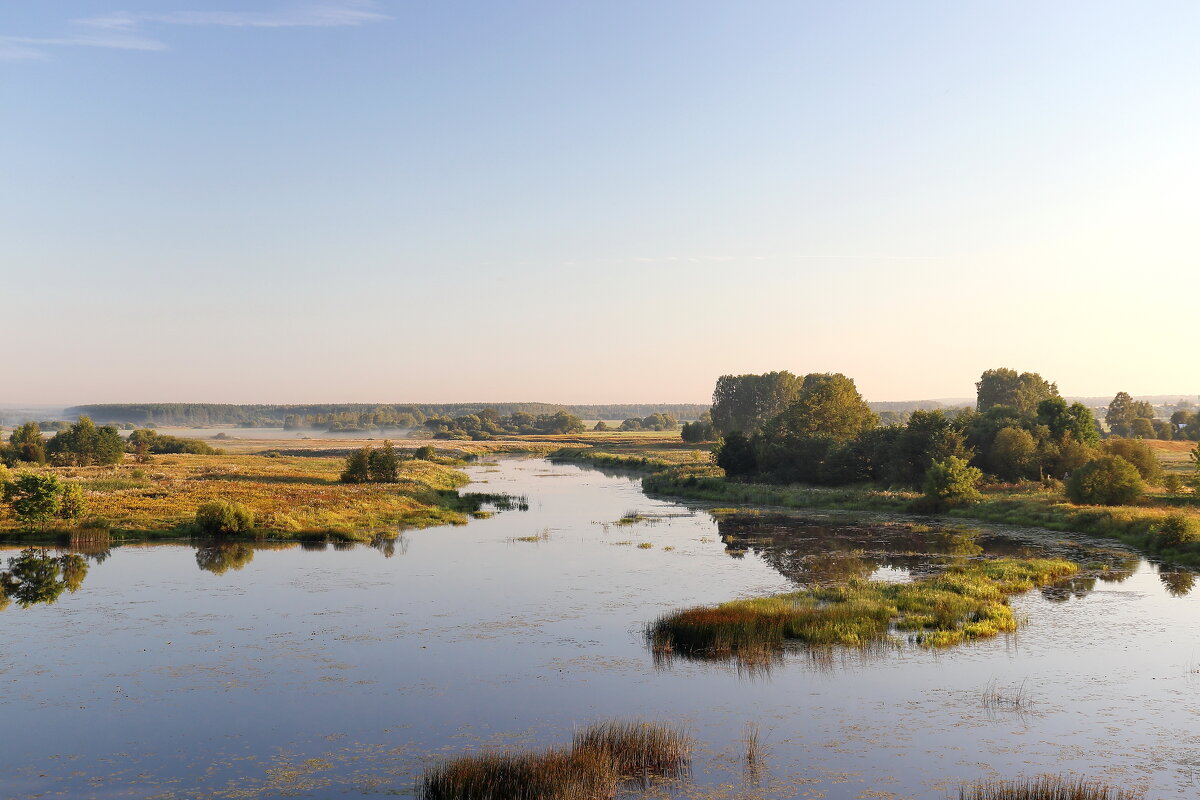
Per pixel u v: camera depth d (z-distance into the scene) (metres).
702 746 19.70
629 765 18.34
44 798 17.06
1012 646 27.77
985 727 20.86
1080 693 23.28
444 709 22.16
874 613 31.05
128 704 22.48
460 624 30.92
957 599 33.22
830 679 24.50
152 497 65.06
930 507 68.06
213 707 22.28
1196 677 24.66
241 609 33.12
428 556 46.12
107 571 41.06
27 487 51.38
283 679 24.56
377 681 24.42
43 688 23.70
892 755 19.16
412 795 17.08
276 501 64.81
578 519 64.31
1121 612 32.47
